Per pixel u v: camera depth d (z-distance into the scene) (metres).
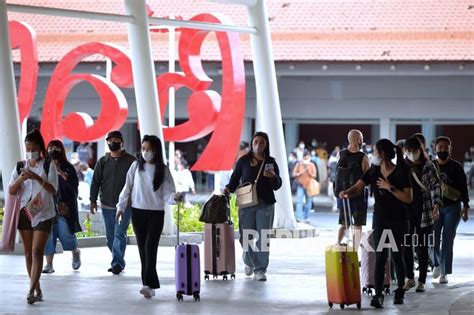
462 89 81.44
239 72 47.22
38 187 26.16
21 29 47.56
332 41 80.88
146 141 27.14
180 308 26.23
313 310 26.20
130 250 41.34
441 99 81.81
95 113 84.38
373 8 82.75
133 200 27.42
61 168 32.84
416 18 81.75
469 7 82.06
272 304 27.19
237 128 47.25
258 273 32.12
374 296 26.67
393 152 26.48
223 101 47.28
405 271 29.61
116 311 25.59
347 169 34.22
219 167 47.28
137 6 42.09
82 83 84.19
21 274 32.91
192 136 47.75
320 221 60.09
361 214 34.31
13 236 26.45
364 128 84.75
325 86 83.25
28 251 26.84
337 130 85.31
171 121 50.31
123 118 47.41
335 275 26.31
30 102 47.47
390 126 82.75
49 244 33.28
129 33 42.41
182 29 47.84
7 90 38.62
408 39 80.19
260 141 31.45
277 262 37.94
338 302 26.36
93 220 46.72
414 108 82.19
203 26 44.91
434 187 29.47
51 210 26.44
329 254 26.53
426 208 29.41
